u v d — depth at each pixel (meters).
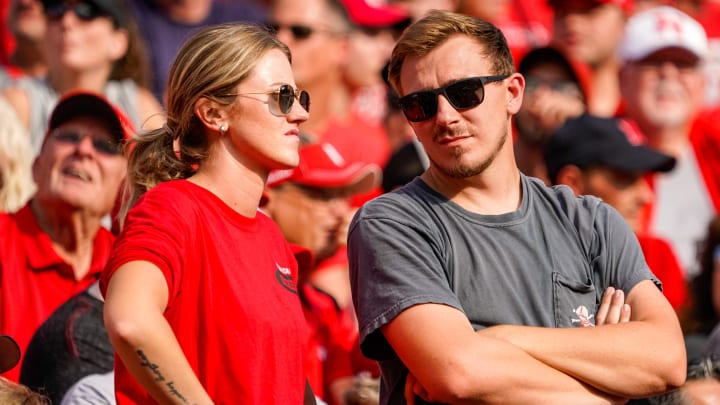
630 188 22.00
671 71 28.72
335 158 20.47
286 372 11.80
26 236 17.09
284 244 12.91
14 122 19.94
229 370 11.31
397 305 12.12
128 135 17.23
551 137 22.77
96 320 14.43
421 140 12.94
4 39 27.17
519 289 12.49
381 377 13.13
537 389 11.80
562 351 11.95
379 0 29.06
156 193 11.62
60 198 16.92
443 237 12.64
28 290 16.78
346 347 19.48
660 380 12.15
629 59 28.97
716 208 28.03
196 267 11.38
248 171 12.06
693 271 22.14
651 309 12.62
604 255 12.99
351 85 28.44
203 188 11.91
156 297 10.74
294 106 12.16
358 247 12.76
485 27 13.07
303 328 12.31
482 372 11.73
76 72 23.36
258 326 11.54
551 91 25.12
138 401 11.25
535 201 13.12
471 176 12.77
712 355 17.06
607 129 22.23
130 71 24.00
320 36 27.25
